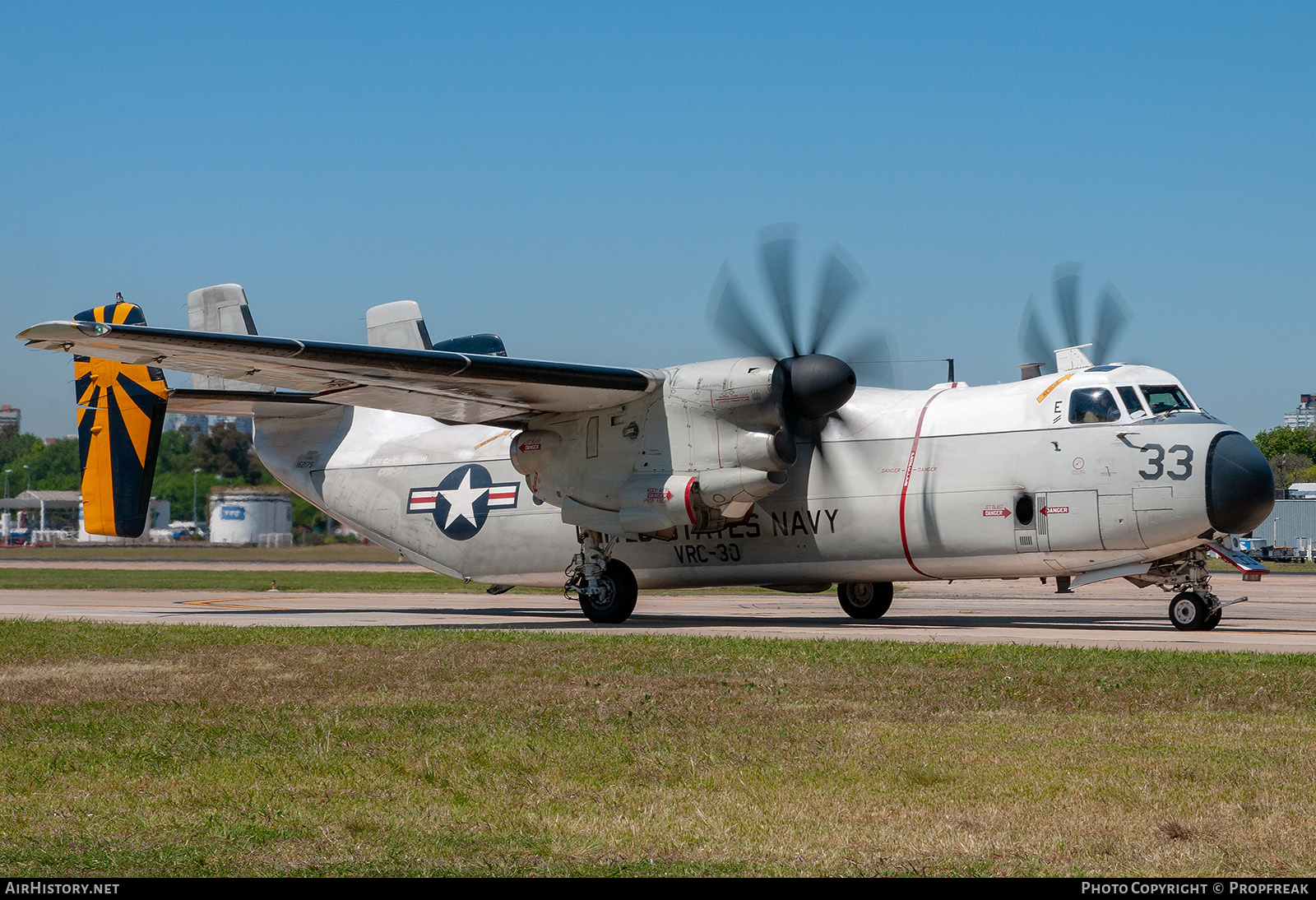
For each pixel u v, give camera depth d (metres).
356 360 36.91
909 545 41.16
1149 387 38.53
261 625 40.44
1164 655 29.22
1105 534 37.94
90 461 51.91
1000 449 39.75
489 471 50.16
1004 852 12.95
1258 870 12.26
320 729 20.27
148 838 13.66
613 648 32.06
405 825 14.23
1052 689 23.95
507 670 27.80
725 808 14.96
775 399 40.62
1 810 14.96
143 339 33.41
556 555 48.19
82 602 58.69
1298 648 32.16
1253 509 36.72
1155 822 14.00
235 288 54.50
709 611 55.31
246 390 53.03
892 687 24.55
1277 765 16.84
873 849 13.15
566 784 16.33
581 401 42.41
